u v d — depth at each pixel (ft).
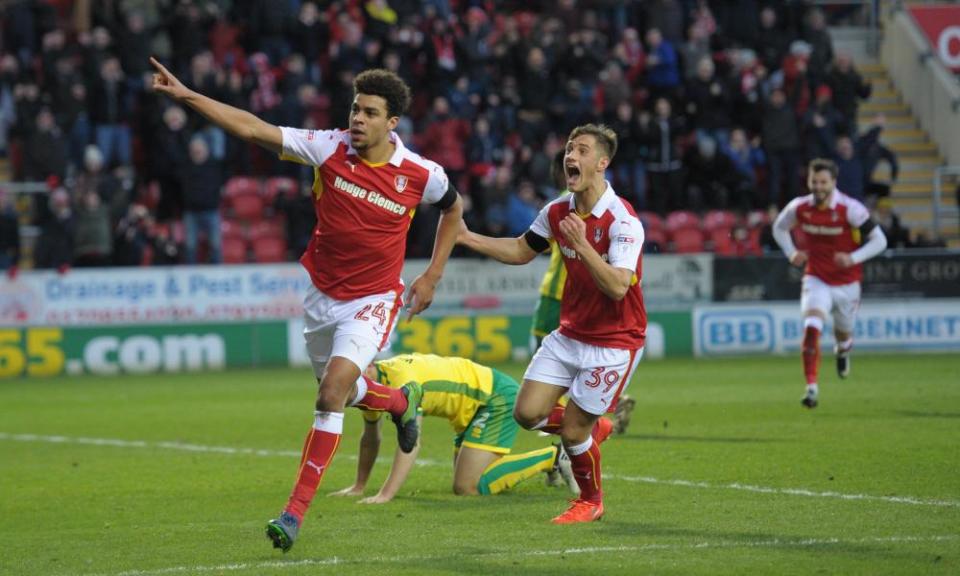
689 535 68.85
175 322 209.26
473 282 216.33
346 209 70.54
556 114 234.79
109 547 69.77
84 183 209.36
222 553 66.85
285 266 215.10
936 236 242.99
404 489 89.15
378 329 71.36
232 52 238.07
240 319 212.23
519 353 215.31
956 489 82.94
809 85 246.88
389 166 70.95
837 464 94.89
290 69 226.38
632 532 70.13
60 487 94.02
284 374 197.88
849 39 296.71
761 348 221.05
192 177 210.59
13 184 222.69
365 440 85.10
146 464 105.70
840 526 70.59
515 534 70.38
